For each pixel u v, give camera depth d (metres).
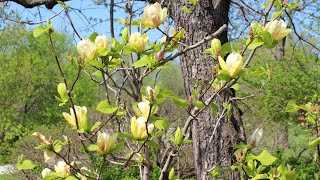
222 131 3.91
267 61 10.77
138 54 2.12
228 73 1.90
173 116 8.01
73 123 1.96
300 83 10.20
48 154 1.92
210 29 4.05
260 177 2.15
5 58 23.47
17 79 23.17
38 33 1.96
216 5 4.19
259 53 11.29
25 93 23.03
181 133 2.24
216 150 3.89
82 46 1.90
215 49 2.07
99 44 1.92
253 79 9.98
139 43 2.08
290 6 2.20
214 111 2.20
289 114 9.72
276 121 10.66
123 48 2.10
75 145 6.38
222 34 4.23
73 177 1.96
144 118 1.93
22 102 23.08
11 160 10.91
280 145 11.76
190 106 2.18
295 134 10.38
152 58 2.12
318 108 2.23
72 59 1.97
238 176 3.83
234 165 2.26
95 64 1.92
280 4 2.21
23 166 1.99
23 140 10.21
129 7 2.53
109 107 1.95
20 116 23.33
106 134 1.90
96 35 2.11
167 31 2.46
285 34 1.97
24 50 24.08
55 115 23.55
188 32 4.02
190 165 6.42
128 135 1.93
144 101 2.01
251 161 2.17
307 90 10.16
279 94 10.30
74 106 1.94
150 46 2.17
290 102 2.26
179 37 2.42
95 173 2.18
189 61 4.04
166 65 2.19
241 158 2.19
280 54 11.66
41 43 23.50
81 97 23.47
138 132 1.92
